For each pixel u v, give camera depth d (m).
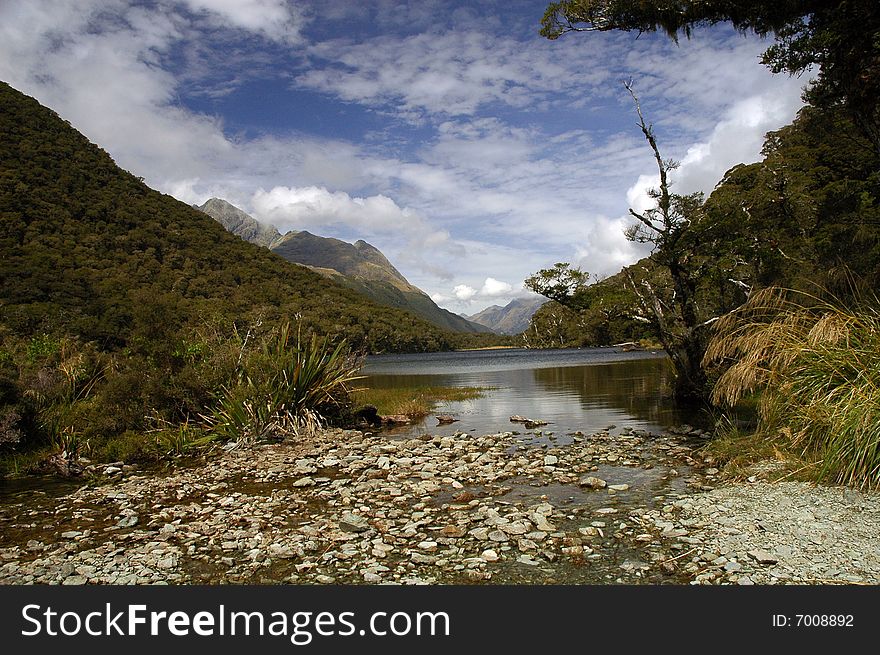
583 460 10.91
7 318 28.09
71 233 88.19
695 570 5.51
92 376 16.48
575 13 14.42
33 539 7.25
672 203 17.48
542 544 6.40
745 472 8.56
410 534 6.86
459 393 26.72
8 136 106.56
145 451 12.74
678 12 13.40
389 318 150.75
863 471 6.92
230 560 6.21
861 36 12.02
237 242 140.25
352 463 11.34
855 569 5.14
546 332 140.50
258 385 15.16
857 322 8.66
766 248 17.39
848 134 21.78
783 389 9.08
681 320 18.25
